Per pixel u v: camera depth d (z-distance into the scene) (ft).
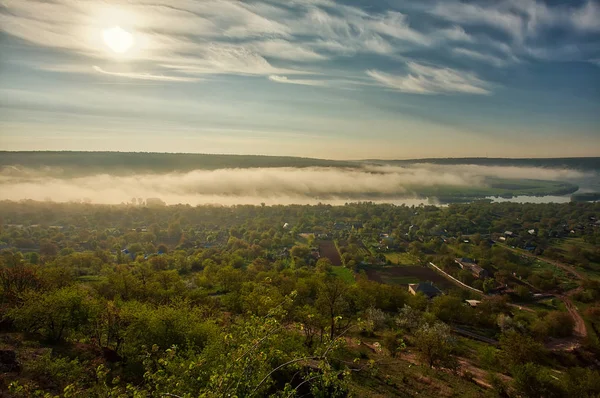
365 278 316.81
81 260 359.66
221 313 173.47
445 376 126.82
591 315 280.92
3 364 76.64
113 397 52.26
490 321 245.24
